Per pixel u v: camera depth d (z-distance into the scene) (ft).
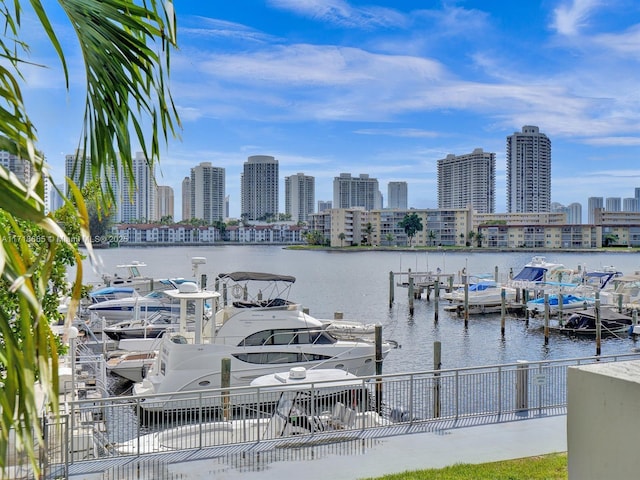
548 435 33.86
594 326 111.14
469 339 106.93
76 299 8.02
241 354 58.85
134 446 34.32
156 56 10.49
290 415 36.37
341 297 168.76
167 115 10.74
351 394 39.68
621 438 16.98
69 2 9.71
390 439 33.17
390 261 354.54
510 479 26.91
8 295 21.59
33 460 7.68
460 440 33.01
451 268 291.79
